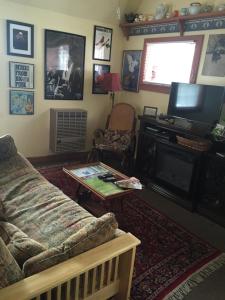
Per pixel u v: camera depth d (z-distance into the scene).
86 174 2.59
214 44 3.06
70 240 1.20
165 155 3.28
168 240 2.33
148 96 4.08
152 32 3.86
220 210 2.70
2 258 0.98
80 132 4.10
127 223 2.54
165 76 3.78
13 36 3.41
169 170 3.29
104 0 3.82
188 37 3.34
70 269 1.09
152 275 1.90
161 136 3.22
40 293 0.99
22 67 3.58
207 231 2.54
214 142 2.77
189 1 3.29
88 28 4.01
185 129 3.01
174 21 3.44
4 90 3.53
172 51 3.61
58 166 3.90
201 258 2.13
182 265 2.03
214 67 3.09
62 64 3.91
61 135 3.93
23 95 3.69
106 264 1.31
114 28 4.27
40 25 3.58
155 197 3.17
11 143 2.46
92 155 4.02
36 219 1.69
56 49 3.79
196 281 1.88
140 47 4.11
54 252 1.15
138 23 3.90
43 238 1.51
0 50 3.38
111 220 1.31
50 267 1.10
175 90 3.29
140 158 3.63
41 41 3.65
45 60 3.74
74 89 4.15
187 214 2.84
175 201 3.07
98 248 1.24
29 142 3.94
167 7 3.56
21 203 1.89
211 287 1.84
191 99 3.09
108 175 2.55
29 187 2.07
